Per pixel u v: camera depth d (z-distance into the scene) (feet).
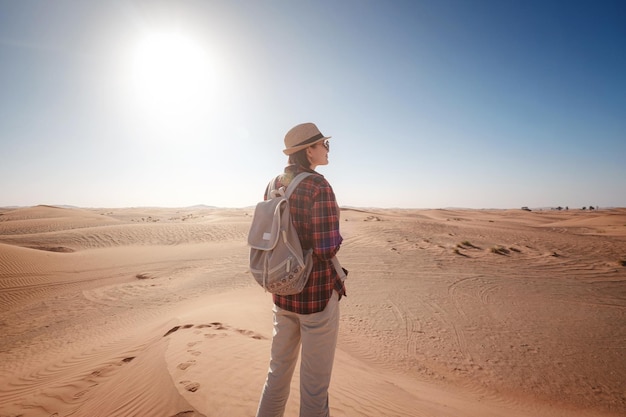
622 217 145.59
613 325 27.71
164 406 8.45
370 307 32.68
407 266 50.44
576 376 19.85
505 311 31.30
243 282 46.55
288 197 4.72
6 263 57.31
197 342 13.93
